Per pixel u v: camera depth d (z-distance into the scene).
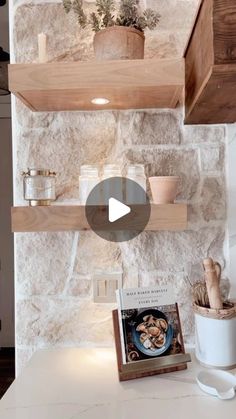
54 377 0.96
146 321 0.98
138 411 0.80
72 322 1.16
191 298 1.14
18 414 0.80
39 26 1.15
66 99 1.04
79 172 1.15
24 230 0.98
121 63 0.93
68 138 1.15
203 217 1.15
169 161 1.15
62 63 0.94
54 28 1.15
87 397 0.86
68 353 1.12
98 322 1.15
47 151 1.16
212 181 1.15
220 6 0.73
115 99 1.05
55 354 1.11
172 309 1.01
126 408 0.81
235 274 1.14
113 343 1.15
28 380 0.95
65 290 1.16
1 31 2.30
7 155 3.10
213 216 1.15
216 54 0.73
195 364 1.02
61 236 1.15
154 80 0.93
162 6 1.15
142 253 1.15
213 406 0.82
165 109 1.15
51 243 1.16
